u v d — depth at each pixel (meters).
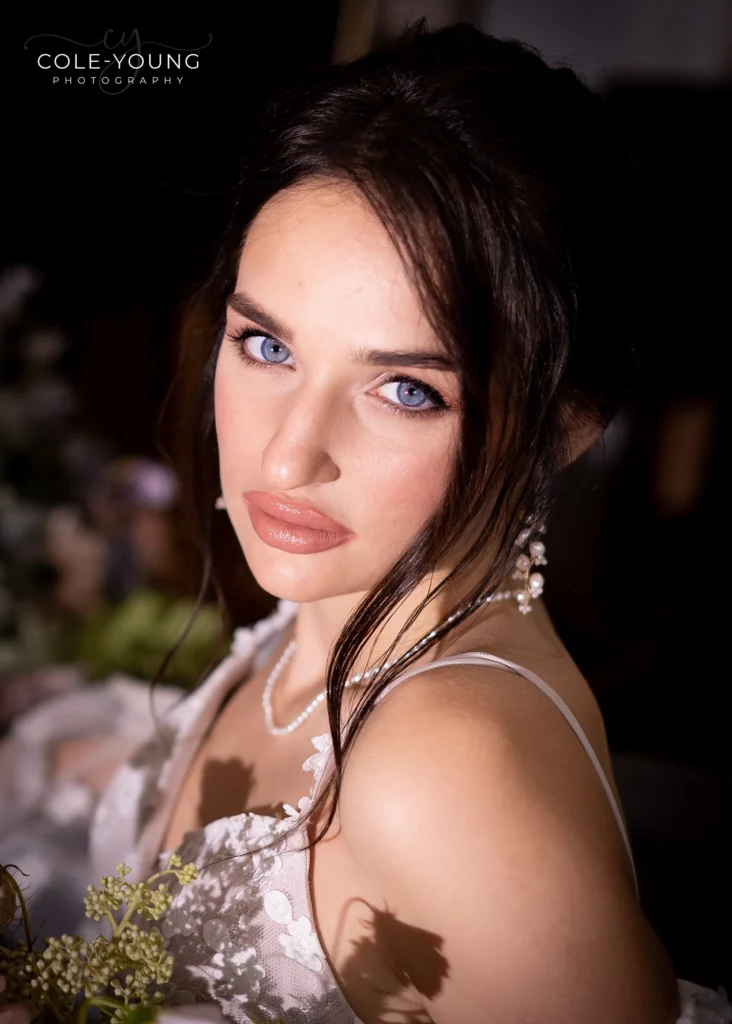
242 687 1.73
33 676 2.77
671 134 4.30
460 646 1.21
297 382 1.15
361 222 1.05
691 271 4.35
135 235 4.04
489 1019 1.03
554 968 0.99
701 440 4.36
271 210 1.11
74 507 3.21
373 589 1.15
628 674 3.88
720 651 4.13
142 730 2.20
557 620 3.85
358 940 1.14
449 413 1.09
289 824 1.21
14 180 3.94
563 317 1.13
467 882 0.99
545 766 1.07
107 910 1.05
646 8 4.19
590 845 1.03
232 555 1.91
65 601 3.10
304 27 3.16
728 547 4.32
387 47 1.35
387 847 1.03
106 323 4.29
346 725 1.19
